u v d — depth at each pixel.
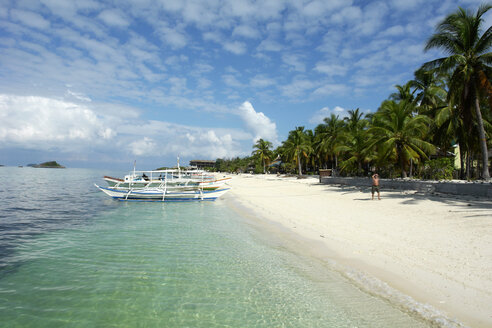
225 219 14.92
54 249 9.51
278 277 6.78
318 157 56.28
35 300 5.91
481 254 6.81
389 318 4.73
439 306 4.90
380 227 10.48
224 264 7.80
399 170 29.48
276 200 21.50
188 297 5.94
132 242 10.24
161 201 23.11
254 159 98.44
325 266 7.27
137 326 4.94
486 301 4.87
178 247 9.51
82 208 19.95
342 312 5.04
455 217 10.73
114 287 6.46
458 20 19.70
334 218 12.94
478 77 19.08
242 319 5.07
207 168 142.75
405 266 6.68
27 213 17.73
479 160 30.86
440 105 26.47
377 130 24.62
